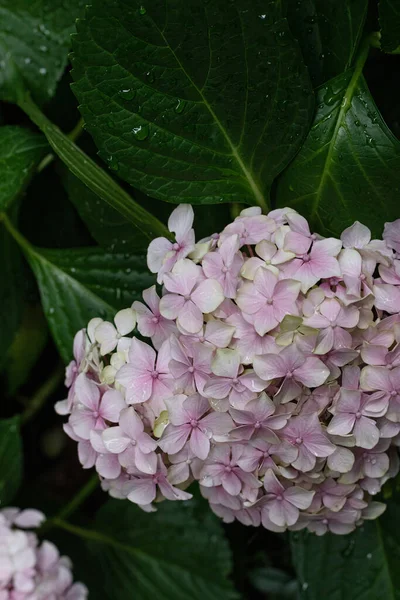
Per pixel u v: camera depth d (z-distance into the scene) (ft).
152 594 3.10
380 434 2.47
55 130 2.73
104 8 2.46
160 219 2.87
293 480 2.49
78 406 2.53
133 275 2.85
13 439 3.07
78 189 2.85
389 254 2.47
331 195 2.58
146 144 2.57
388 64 2.74
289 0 2.58
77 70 2.51
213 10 2.46
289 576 3.26
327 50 2.60
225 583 3.06
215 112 2.55
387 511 2.85
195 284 2.43
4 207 2.77
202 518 3.09
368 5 2.60
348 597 2.85
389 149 2.54
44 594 2.83
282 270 2.42
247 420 2.40
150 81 2.52
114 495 2.64
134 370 2.45
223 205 2.79
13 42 2.84
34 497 3.27
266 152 2.58
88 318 2.87
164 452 2.49
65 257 2.88
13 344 3.25
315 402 2.43
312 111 2.55
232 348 2.41
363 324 2.41
